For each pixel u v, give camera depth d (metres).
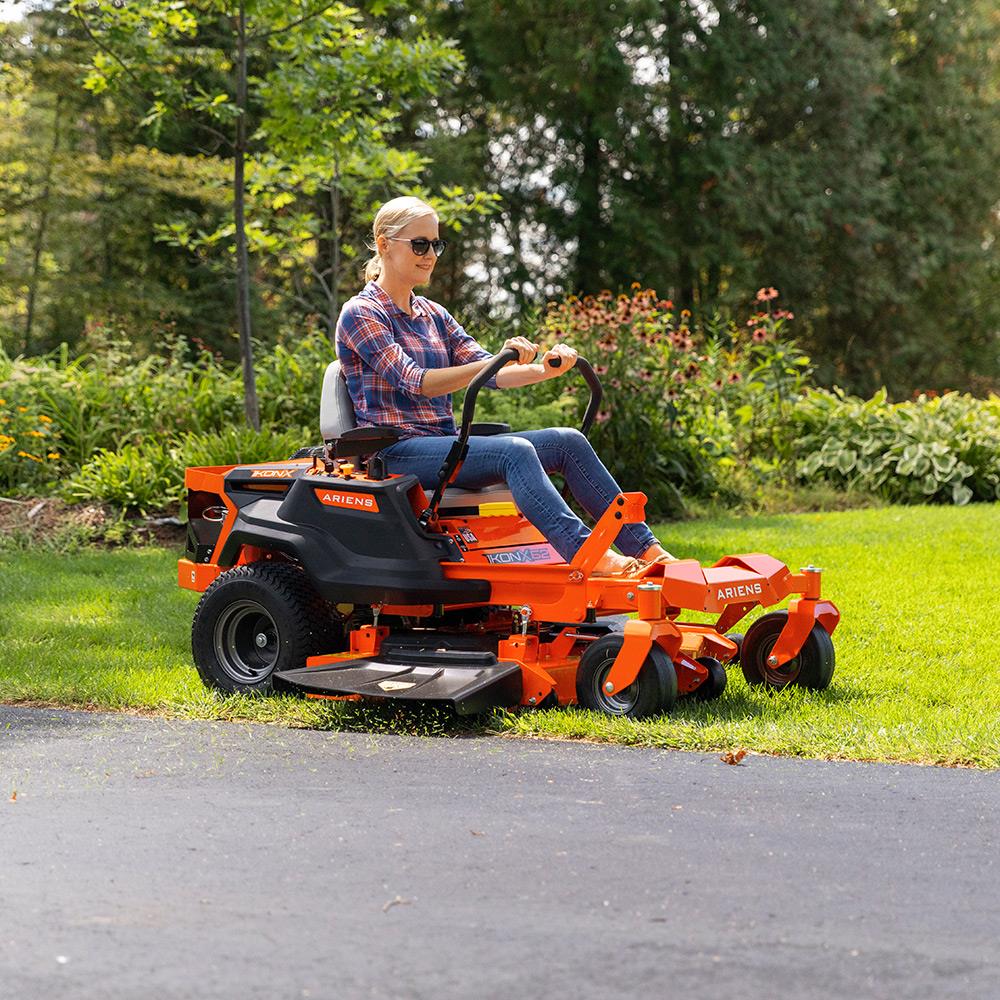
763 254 27.17
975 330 30.91
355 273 20.78
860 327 29.06
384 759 4.27
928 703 4.97
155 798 3.84
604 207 26.73
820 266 27.69
